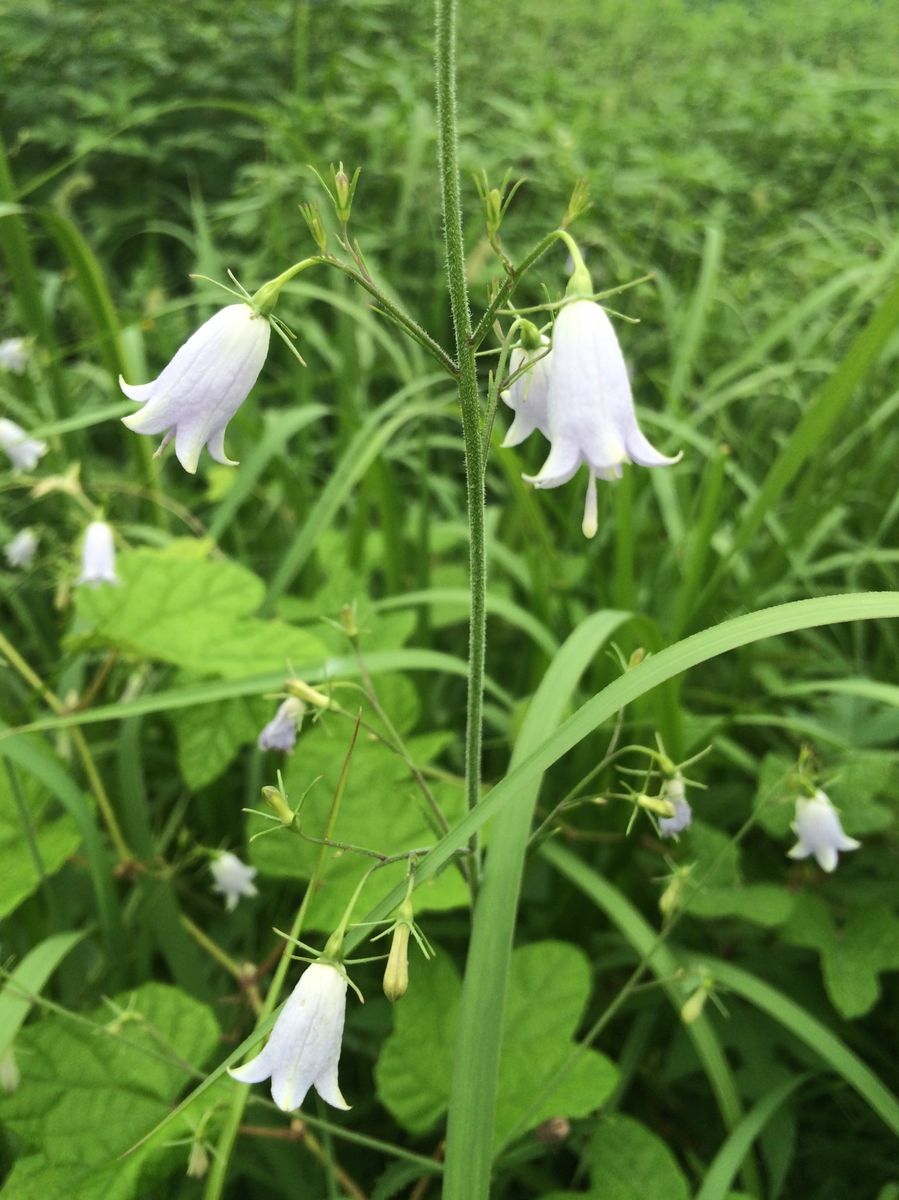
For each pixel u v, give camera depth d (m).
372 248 0.39
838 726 0.21
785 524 0.26
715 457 0.21
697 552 0.21
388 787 0.18
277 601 0.23
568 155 0.41
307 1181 0.17
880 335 0.19
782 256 0.43
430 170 0.42
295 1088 0.10
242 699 0.20
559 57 0.65
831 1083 0.19
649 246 0.39
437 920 0.21
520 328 0.11
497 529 0.30
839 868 0.21
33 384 0.29
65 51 0.50
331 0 0.53
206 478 0.34
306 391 0.31
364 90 0.48
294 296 0.36
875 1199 0.18
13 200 0.24
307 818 0.18
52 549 0.26
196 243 0.38
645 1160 0.15
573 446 0.11
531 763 0.11
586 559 0.26
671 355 0.34
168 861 0.22
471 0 0.62
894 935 0.18
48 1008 0.16
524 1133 0.15
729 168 0.48
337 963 0.10
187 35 0.51
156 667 0.24
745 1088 0.18
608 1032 0.20
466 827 0.10
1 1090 0.14
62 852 0.18
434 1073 0.16
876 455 0.27
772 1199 0.17
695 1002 0.15
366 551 0.28
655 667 0.11
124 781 0.19
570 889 0.21
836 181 0.48
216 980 0.20
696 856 0.19
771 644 0.27
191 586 0.20
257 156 0.49
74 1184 0.14
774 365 0.33
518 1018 0.16
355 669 0.19
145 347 0.36
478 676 0.13
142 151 0.44
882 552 0.25
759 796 0.19
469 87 0.53
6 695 0.23
